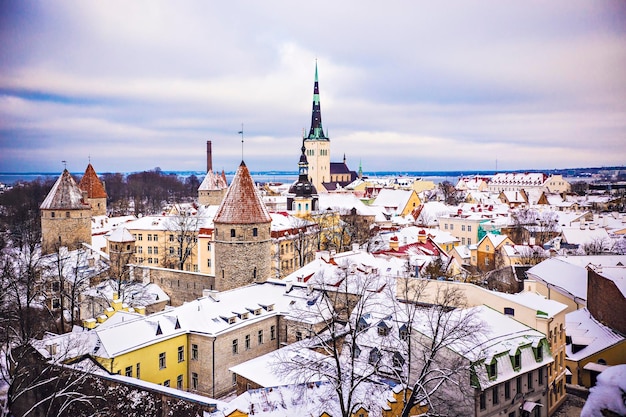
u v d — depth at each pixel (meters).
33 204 156.00
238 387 54.75
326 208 170.62
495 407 50.53
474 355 49.00
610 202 178.75
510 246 115.62
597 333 66.94
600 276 68.88
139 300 88.94
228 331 65.94
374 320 61.03
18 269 93.19
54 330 86.25
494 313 58.09
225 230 86.00
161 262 135.75
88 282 99.94
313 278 76.06
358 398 47.16
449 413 50.03
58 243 116.25
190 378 66.00
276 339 73.62
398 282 66.62
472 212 171.25
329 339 52.53
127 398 50.22
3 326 72.75
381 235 139.25
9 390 48.28
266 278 88.38
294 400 46.47
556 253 110.06
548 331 57.47
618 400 24.17
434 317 55.06
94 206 163.50
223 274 87.25
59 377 49.91
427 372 44.03
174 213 160.88
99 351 57.50
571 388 63.62
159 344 62.16
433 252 111.12
